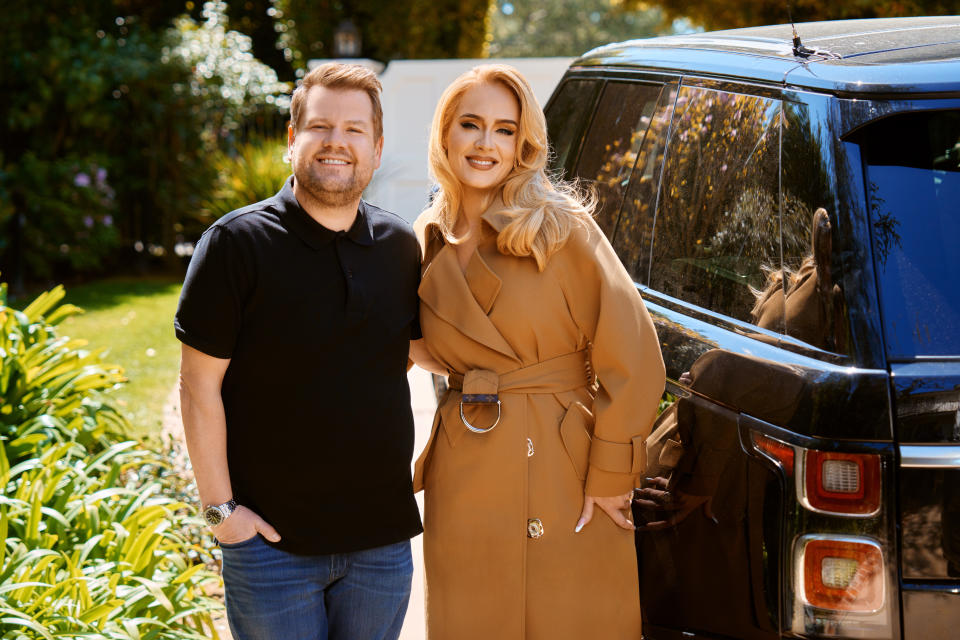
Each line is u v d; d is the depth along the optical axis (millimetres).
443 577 2480
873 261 1989
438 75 8523
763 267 2209
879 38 2438
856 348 1942
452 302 2408
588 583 2402
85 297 10125
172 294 10375
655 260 2668
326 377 2166
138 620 2645
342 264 2188
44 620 2590
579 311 2379
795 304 2084
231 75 12094
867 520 1911
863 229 2010
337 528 2211
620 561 2418
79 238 10695
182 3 15656
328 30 13562
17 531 2994
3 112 10922
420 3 13500
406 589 2361
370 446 2219
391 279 2285
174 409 5918
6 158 11031
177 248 13148
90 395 4320
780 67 2328
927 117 2086
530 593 2410
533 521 2391
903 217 2021
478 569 2430
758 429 2055
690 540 2283
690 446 2289
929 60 2137
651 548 2461
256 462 2178
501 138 2404
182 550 3748
